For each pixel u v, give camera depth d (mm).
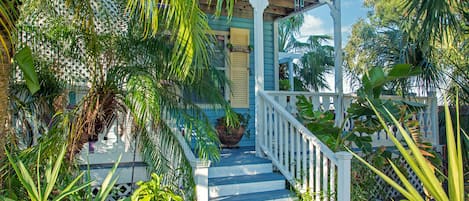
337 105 6996
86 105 4062
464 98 6422
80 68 4578
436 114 7375
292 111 6520
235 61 7742
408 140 2186
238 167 5492
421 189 6590
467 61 7082
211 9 7492
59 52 4406
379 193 5992
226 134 7082
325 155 4734
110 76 4152
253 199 4863
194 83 4516
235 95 7703
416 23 5574
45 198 2760
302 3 7312
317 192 4797
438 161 5469
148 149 4461
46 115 4484
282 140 5562
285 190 5281
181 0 2436
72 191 2918
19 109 4273
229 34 7754
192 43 2631
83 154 4855
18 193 3301
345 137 5703
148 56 4371
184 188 4328
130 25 4363
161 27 3994
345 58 15422
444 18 5293
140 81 3842
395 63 7156
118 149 5066
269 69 8359
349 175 4500
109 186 3121
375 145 6969
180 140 4465
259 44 6125
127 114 4320
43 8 4242
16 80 3980
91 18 4230
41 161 3578
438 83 6559
